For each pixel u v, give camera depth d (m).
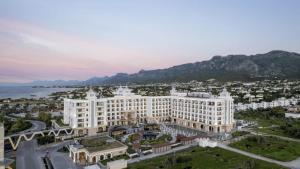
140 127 189.88
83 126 170.50
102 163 113.62
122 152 126.25
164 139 151.88
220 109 180.25
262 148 131.12
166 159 107.25
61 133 167.75
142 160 115.81
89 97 173.75
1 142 100.25
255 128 186.00
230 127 184.38
